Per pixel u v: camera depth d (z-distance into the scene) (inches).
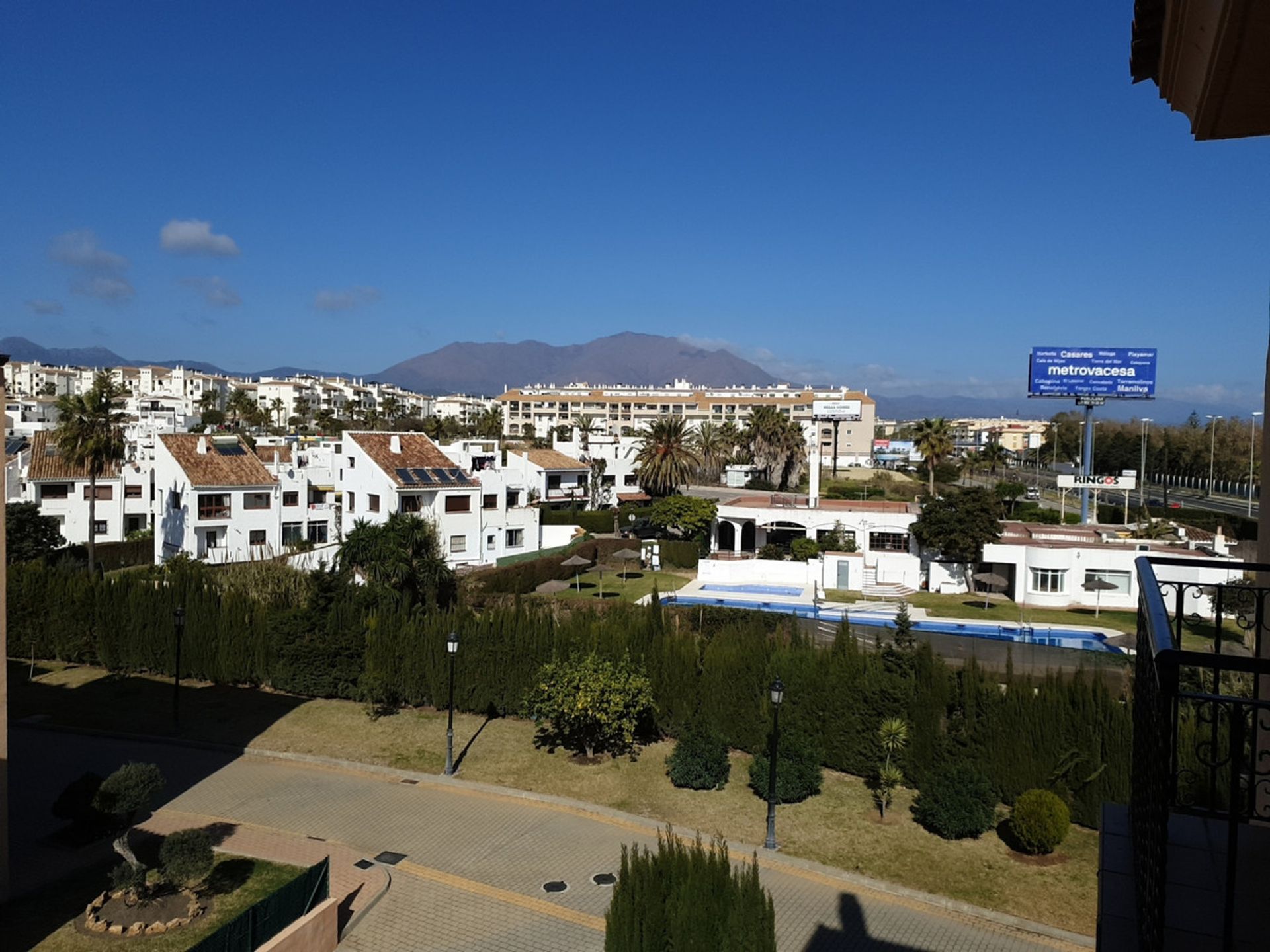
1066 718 841.5
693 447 3767.2
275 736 1041.5
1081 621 1786.4
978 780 803.4
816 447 2445.9
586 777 928.9
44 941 582.9
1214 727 177.5
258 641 1222.9
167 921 606.5
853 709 945.5
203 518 2059.5
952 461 4389.8
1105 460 4630.9
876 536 2258.9
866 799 880.9
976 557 2005.4
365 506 2101.4
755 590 2089.1
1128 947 180.4
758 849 768.9
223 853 730.8
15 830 771.4
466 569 1990.7
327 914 604.1
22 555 1898.4
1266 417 257.1
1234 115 231.6
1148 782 183.8
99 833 721.6
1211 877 183.5
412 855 754.2
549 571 2096.5
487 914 660.7
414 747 1011.3
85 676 1285.7
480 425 5610.2
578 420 5679.1
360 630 1183.6
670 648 1047.6
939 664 918.4
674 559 2418.8
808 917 661.9
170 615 1264.8
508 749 1008.9
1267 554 253.4
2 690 642.8
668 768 919.0
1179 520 2888.8
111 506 2415.1
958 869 738.2
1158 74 251.1
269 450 2674.7
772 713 972.6
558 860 750.5
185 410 4975.4
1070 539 2082.9
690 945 474.0
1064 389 2696.9
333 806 854.5
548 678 1012.5
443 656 1130.7
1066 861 754.8
